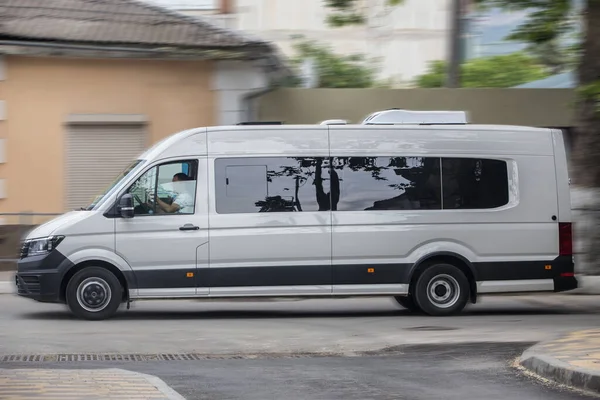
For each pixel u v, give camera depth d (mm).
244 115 24109
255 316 17297
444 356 12602
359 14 22969
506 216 17328
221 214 16609
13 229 21766
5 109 23188
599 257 21203
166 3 28422
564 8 21094
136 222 16375
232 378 10891
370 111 25125
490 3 21766
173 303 19516
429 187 17203
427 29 46312
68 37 22859
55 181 23516
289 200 16797
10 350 13023
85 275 16250
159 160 16625
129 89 23734
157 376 10969
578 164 21891
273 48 23797
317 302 19828
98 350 13141
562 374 10516
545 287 17391
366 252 16906
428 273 17141
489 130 17516
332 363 12086
